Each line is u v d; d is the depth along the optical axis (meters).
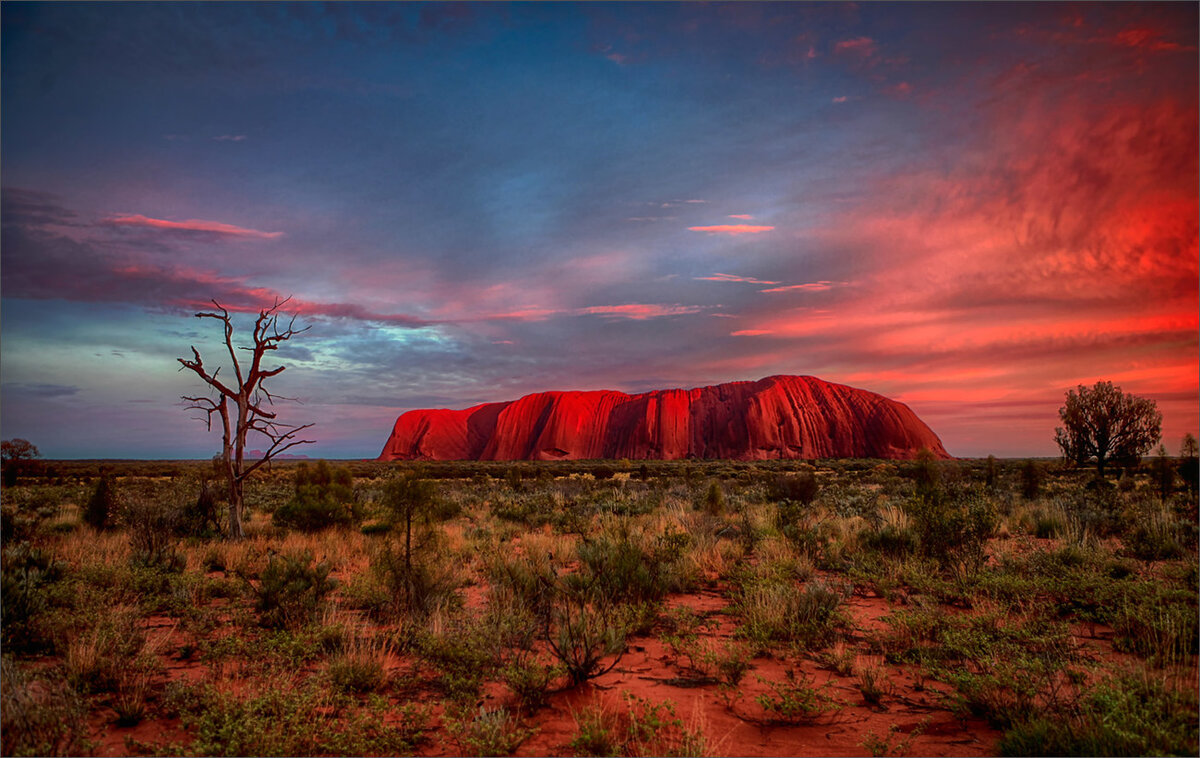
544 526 16.28
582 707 5.10
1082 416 47.34
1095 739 4.12
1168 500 19.59
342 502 18.27
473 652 5.90
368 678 5.47
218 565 11.76
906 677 5.88
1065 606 7.90
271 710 4.59
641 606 7.55
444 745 4.42
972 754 4.33
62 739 4.20
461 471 72.62
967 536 10.30
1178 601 7.07
